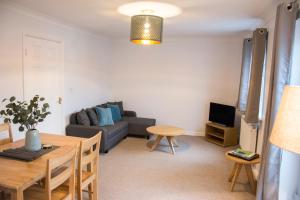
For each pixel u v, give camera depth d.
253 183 3.05
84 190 2.79
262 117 3.41
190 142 5.23
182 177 3.43
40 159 2.13
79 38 4.80
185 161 4.06
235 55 5.48
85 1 2.88
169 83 5.93
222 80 5.62
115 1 2.83
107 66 6.06
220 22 3.86
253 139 3.67
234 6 2.93
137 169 3.67
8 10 3.12
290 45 2.27
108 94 6.22
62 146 2.48
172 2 2.80
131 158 4.13
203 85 5.74
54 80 4.12
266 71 3.33
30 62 3.56
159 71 5.96
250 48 4.35
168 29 4.57
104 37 5.79
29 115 2.25
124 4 2.95
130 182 3.23
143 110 6.18
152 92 6.07
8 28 3.15
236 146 4.96
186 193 2.98
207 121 5.80
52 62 4.05
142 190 3.02
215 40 5.55
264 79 3.39
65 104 4.45
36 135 2.31
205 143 5.17
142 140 5.25
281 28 2.29
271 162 2.42
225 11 3.18
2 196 2.27
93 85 5.45
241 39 5.40
